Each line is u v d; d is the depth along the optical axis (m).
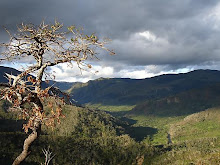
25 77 5.19
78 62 5.26
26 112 5.07
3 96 4.92
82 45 5.21
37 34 5.32
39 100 5.17
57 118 5.05
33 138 5.23
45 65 5.29
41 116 4.94
